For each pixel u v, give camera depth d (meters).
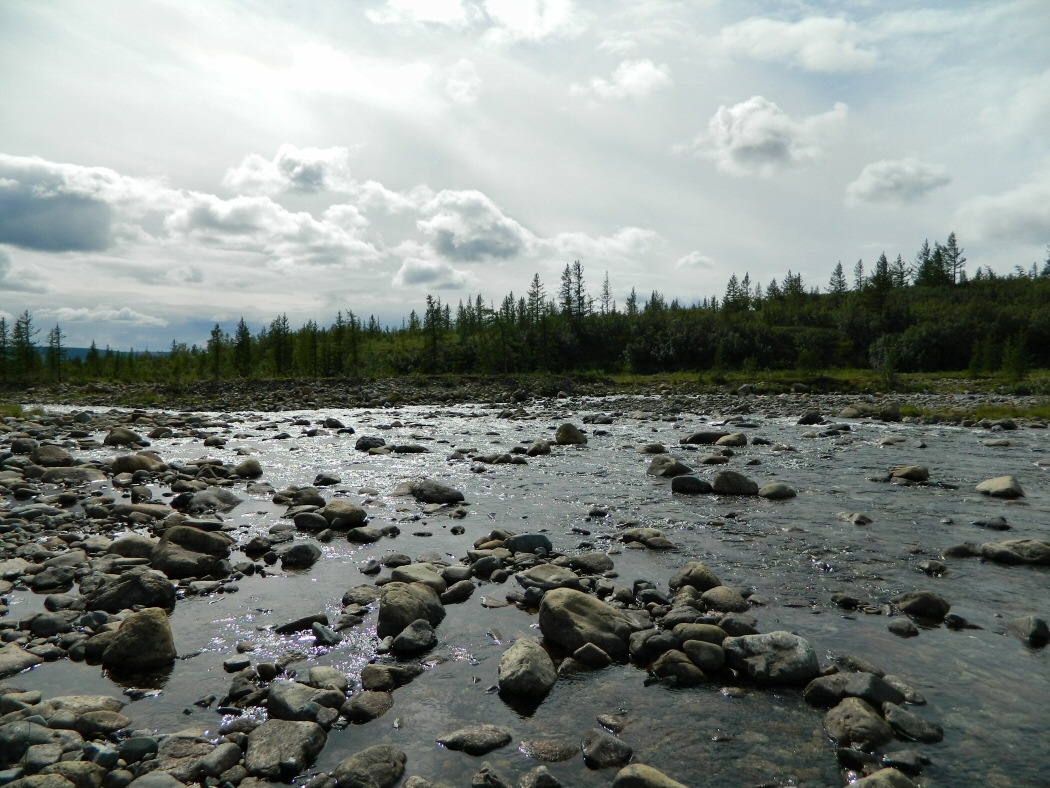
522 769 4.70
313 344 86.62
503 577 8.91
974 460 18.67
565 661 6.39
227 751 4.74
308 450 22.25
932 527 11.37
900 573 8.96
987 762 4.72
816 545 10.31
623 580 8.73
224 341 93.00
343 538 10.89
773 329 102.00
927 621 7.33
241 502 13.59
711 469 17.36
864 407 34.81
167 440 24.97
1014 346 69.50
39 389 63.88
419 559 9.55
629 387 67.19
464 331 114.56
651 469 17.02
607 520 12.08
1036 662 6.31
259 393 60.47
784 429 27.98
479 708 5.58
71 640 6.75
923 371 80.25
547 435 27.12
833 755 4.85
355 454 21.14
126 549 9.59
